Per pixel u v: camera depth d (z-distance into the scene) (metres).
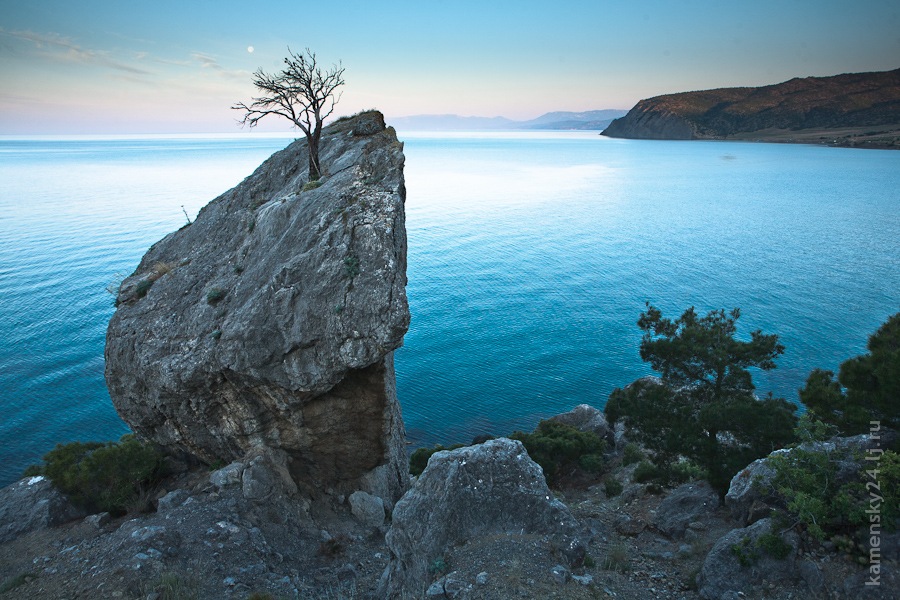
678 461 28.33
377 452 24.19
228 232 30.62
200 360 22.33
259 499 21.30
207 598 15.47
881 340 19.39
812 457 15.13
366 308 19.67
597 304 106.31
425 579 14.44
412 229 172.25
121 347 25.59
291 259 22.02
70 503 22.91
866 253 146.25
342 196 23.50
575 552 14.95
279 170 34.75
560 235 169.50
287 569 18.56
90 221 166.00
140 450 24.72
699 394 25.83
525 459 17.14
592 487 34.78
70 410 64.31
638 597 13.48
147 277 29.36
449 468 16.69
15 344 80.81
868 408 18.00
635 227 184.00
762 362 24.94
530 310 102.44
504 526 15.75
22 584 16.56
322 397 22.11
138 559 16.50
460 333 90.88
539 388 72.19
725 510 19.69
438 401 68.81
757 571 13.34
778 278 124.00
